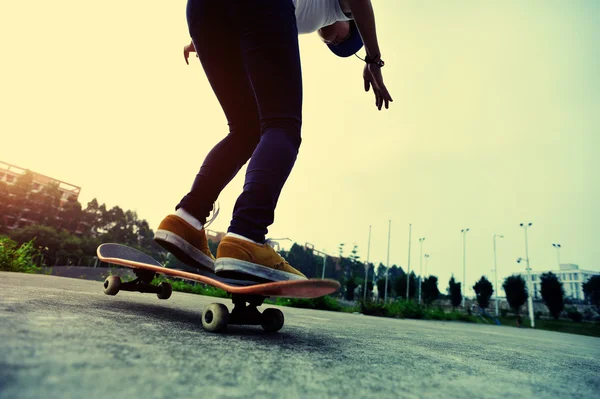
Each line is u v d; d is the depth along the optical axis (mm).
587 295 51625
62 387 330
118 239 74375
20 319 683
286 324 1651
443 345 1531
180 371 462
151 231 83312
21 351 442
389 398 472
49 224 65500
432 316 15680
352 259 68562
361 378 583
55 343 515
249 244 1021
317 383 504
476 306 49812
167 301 2064
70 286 2205
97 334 637
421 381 626
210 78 1416
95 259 59562
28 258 5910
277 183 1073
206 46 1334
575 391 707
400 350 1108
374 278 62219
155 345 616
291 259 73812
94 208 78000
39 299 1114
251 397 389
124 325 813
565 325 34469
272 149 1081
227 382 441
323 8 1466
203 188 1305
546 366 1114
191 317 1262
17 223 61531
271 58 1114
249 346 771
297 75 1166
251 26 1121
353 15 1404
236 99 1400
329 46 1818
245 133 1415
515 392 627
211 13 1257
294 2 1400
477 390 605
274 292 946
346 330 1743
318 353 804
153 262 1825
